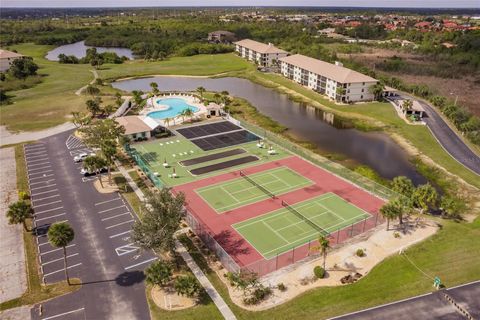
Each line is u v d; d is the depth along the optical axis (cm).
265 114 12119
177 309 4362
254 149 9000
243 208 6475
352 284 4719
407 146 9481
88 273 4947
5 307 4400
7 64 18175
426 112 12000
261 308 4381
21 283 4775
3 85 14925
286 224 6019
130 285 4747
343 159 8775
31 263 5134
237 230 5878
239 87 15825
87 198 6756
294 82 16175
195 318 4231
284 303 4447
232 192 7006
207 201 6706
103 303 4472
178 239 5616
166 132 9950
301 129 10769
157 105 12800
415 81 16100
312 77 14850
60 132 10088
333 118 11762
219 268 5034
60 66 19488
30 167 8019
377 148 9431
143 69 18912
